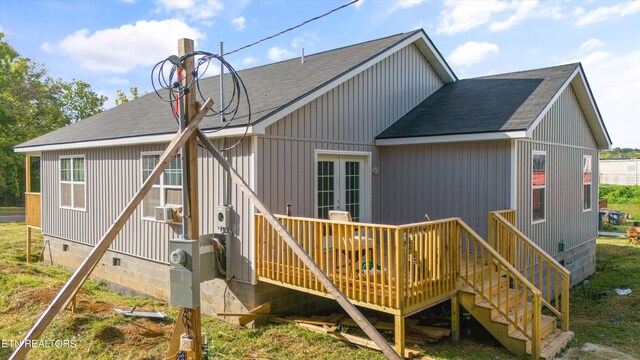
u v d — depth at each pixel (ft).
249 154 23.34
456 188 28.94
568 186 36.11
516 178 26.68
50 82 121.08
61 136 39.52
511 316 21.42
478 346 20.95
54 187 40.50
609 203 110.63
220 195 25.13
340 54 35.58
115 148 33.06
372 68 31.42
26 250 46.32
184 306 14.53
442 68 37.91
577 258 38.11
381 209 32.60
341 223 19.70
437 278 20.06
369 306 18.88
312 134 26.63
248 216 23.62
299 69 33.86
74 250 37.91
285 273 22.06
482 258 20.79
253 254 23.36
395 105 33.71
